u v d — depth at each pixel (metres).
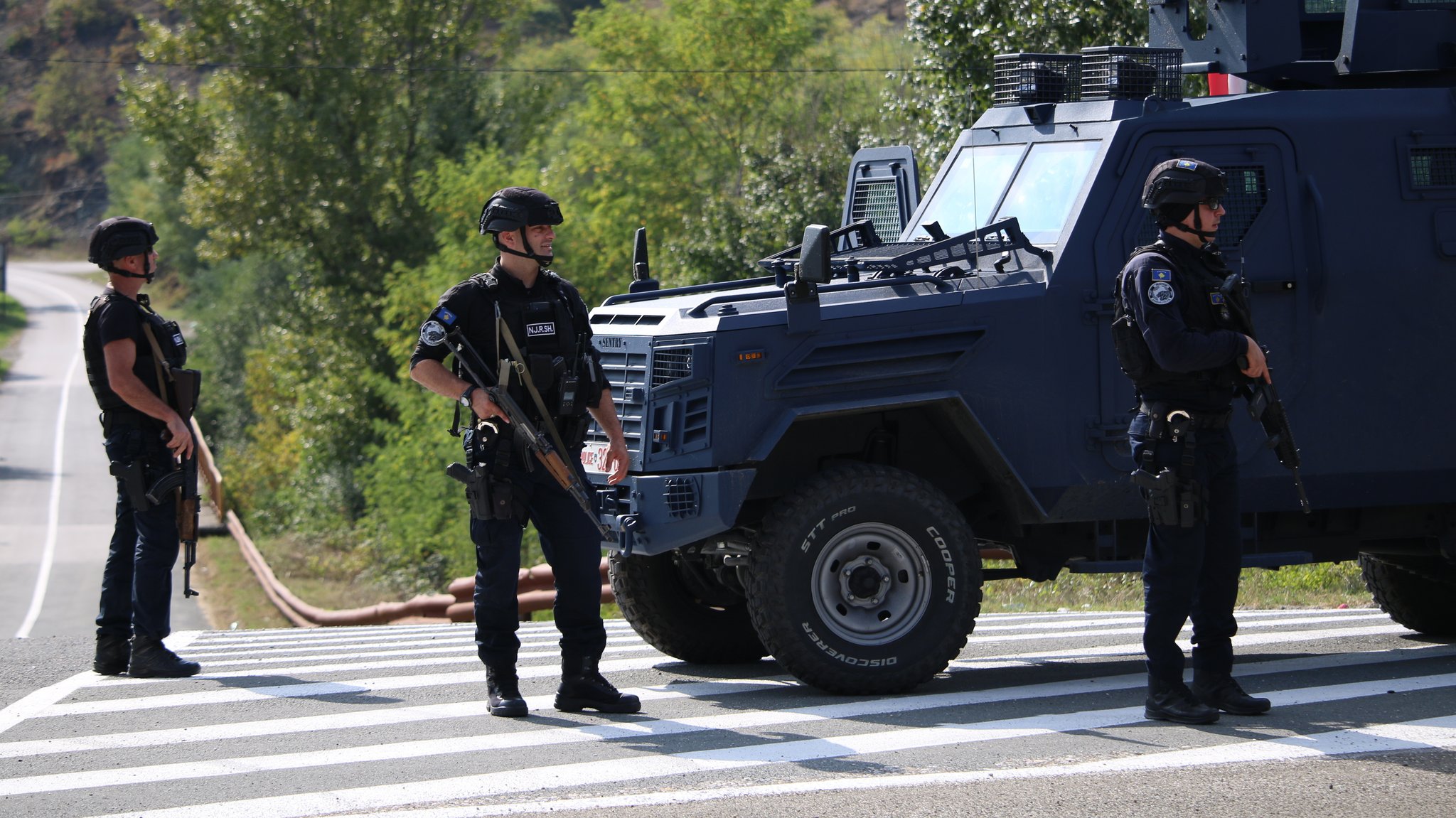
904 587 15.94
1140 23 41.31
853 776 12.13
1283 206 17.36
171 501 17.89
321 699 16.22
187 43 106.56
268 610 62.78
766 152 76.25
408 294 87.62
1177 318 13.37
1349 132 17.59
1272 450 15.42
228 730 14.58
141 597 17.81
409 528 67.81
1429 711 14.34
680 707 15.45
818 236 15.39
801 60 108.56
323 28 104.88
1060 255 16.67
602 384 14.84
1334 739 13.11
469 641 22.80
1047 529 17.59
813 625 15.60
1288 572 31.06
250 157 103.81
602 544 15.55
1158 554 13.95
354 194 105.00
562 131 127.75
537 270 14.52
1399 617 20.42
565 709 15.20
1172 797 11.34
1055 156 17.95
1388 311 17.52
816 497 15.60
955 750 13.00
